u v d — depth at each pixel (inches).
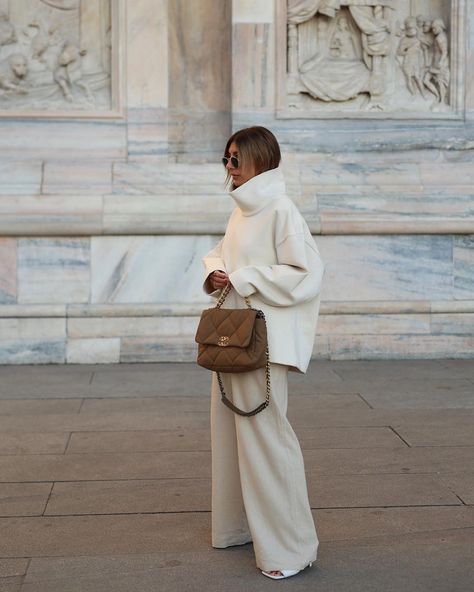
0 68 345.4
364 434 222.5
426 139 349.1
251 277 135.5
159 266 326.0
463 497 173.9
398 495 175.6
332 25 354.9
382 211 333.4
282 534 137.7
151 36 344.2
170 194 332.5
